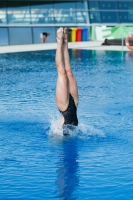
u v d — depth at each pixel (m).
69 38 49.19
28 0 48.81
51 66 27.92
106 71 25.41
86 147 11.38
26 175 9.46
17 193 8.52
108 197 8.32
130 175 9.42
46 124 13.57
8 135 12.43
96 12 52.44
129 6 54.25
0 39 46.41
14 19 47.88
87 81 21.84
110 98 17.55
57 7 50.38
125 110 15.48
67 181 9.10
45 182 9.07
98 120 14.08
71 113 12.52
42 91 19.08
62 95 12.38
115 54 34.91
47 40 49.19
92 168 9.87
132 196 8.36
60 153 10.93
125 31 44.31
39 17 49.22
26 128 13.13
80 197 8.34
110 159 10.45
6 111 15.27
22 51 38.03
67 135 12.38
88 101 16.95
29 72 25.23
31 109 15.58
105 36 49.62
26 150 11.16
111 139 12.09
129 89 19.55
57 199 8.25
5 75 24.00
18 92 18.78
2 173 9.57
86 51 37.44
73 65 28.25
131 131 12.91
